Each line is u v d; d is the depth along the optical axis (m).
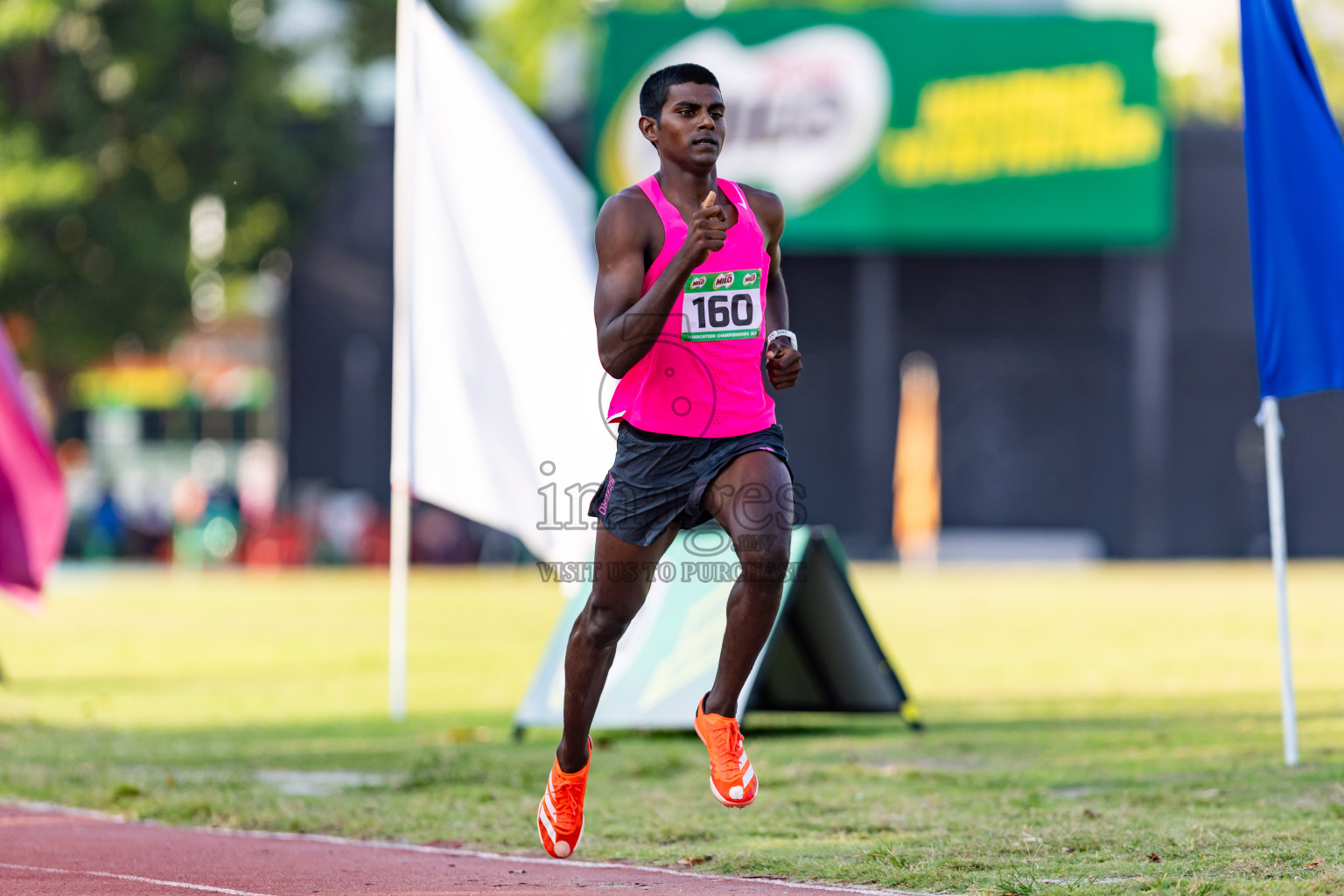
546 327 32.72
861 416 112.31
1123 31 104.38
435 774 23.91
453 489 32.56
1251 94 24.61
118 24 96.06
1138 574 95.62
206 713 32.88
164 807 21.34
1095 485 113.62
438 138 33.16
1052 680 38.12
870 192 105.62
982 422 113.94
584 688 15.23
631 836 19.12
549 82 123.50
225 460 123.62
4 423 37.88
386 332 115.06
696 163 14.32
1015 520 113.81
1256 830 18.09
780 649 29.88
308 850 18.44
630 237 14.31
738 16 105.12
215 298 116.38
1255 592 73.75
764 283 14.63
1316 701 32.16
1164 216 105.62
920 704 34.16
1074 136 104.88
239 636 52.06
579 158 114.75
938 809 20.47
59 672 41.31
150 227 97.50
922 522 104.00
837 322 114.12
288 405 115.00
